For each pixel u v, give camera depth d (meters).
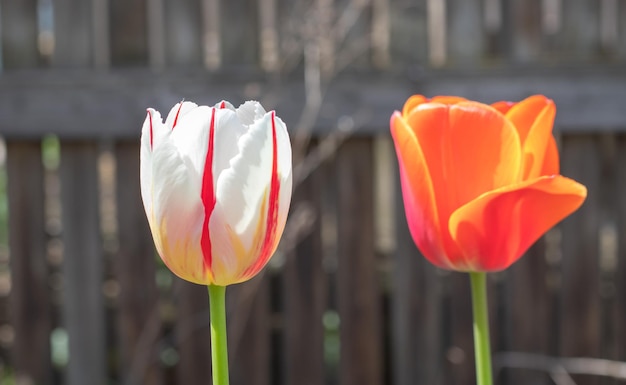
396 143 0.58
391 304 2.63
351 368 2.41
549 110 0.55
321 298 2.38
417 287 2.38
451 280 2.41
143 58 2.27
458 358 2.41
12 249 2.38
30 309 2.41
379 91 2.22
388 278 2.74
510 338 2.40
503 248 0.55
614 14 2.23
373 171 2.31
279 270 2.55
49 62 2.28
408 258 2.37
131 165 2.33
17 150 2.35
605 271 2.61
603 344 2.43
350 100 2.23
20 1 2.26
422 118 0.56
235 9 2.25
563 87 2.21
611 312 2.42
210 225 0.44
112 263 2.91
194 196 0.45
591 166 2.30
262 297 2.41
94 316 2.40
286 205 0.47
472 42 2.23
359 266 2.37
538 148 0.56
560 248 2.38
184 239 0.45
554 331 2.44
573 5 2.23
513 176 0.56
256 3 2.25
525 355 2.38
